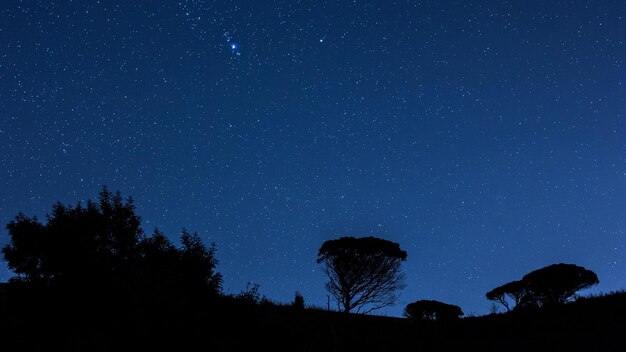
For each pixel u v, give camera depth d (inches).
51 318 295.7
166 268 323.3
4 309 306.0
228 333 330.3
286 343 379.6
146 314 295.6
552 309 726.5
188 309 311.4
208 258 346.6
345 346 560.1
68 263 312.7
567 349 520.4
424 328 744.3
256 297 364.2
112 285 304.2
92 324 293.7
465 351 601.9
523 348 565.6
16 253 317.1
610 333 540.4
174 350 294.5
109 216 347.9
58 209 339.3
